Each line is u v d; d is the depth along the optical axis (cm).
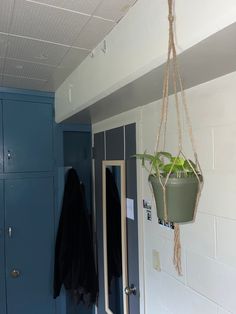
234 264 108
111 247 220
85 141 269
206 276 122
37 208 245
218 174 115
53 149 252
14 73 201
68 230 239
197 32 82
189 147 130
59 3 117
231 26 73
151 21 105
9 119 236
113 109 185
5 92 236
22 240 238
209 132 119
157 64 102
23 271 238
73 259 236
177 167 81
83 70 179
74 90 197
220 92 113
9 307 232
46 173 249
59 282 241
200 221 125
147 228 170
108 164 221
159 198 83
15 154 238
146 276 172
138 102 163
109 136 223
